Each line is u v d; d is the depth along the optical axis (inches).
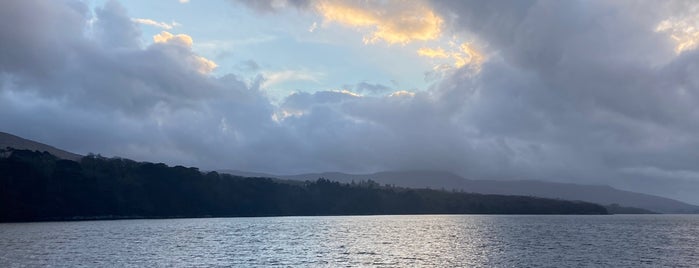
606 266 3105.3
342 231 6717.5
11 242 4662.9
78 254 3673.7
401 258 3452.3
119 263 3186.5
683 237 5772.6
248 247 4298.7
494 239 5265.8
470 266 3063.5
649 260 3415.4
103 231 6412.4
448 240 5093.5
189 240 5039.4
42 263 3174.2
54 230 6545.3
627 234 6368.1
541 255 3681.1
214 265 3115.2
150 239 5132.9
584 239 5354.3
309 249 4111.7
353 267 3006.9
